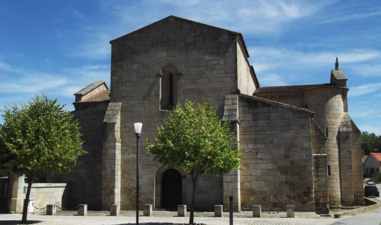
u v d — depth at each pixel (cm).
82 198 3241
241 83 3266
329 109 3719
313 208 2766
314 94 3756
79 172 3281
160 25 3222
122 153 3117
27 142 2155
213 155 2030
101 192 3209
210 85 3056
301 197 2798
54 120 2275
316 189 2845
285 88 4053
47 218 2519
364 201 3781
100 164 3256
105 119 3083
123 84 3212
